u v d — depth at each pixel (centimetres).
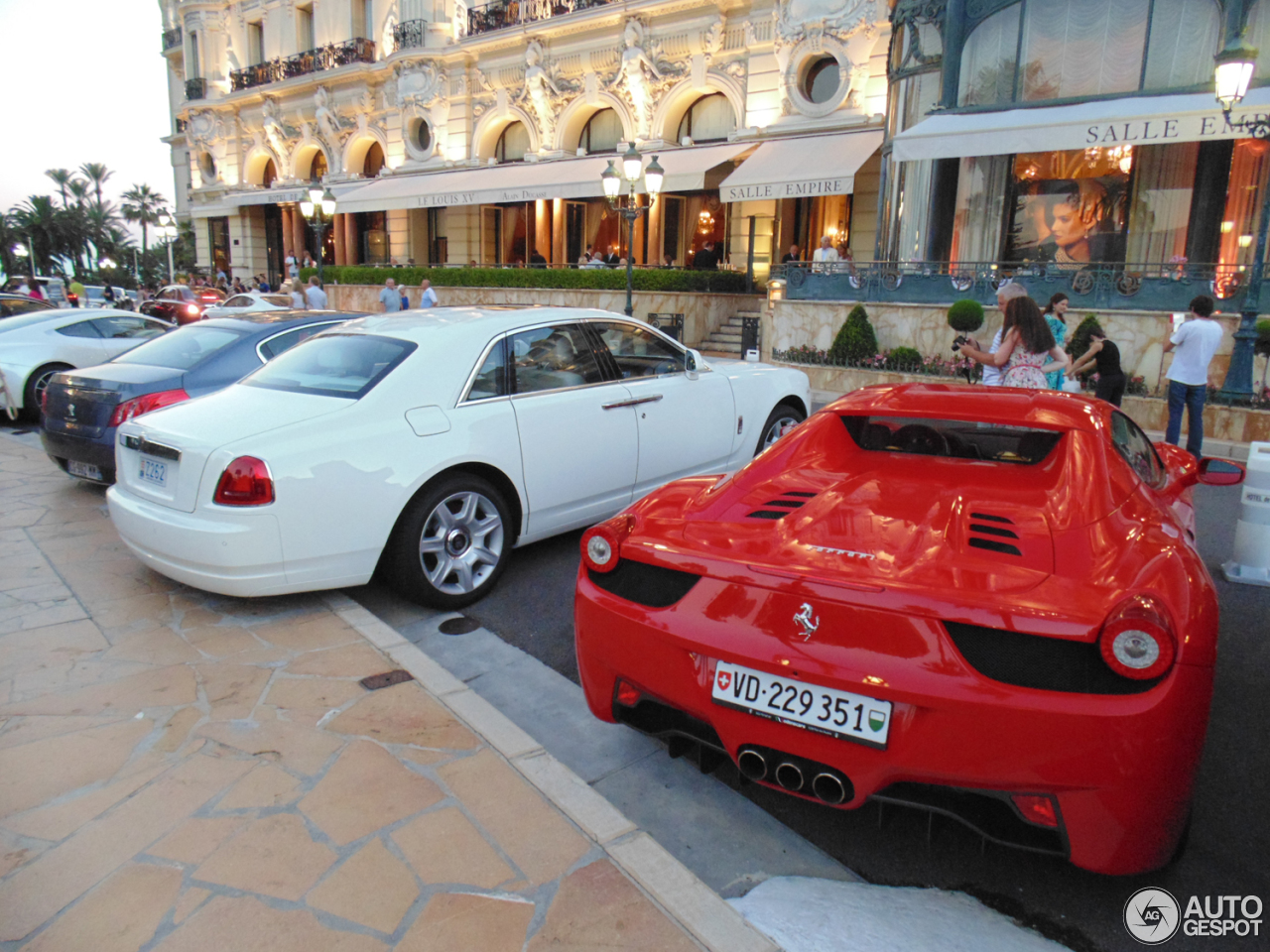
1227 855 232
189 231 3941
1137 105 1105
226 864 214
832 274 1282
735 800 257
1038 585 193
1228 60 828
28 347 902
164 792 245
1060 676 179
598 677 245
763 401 589
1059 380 695
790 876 223
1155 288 1002
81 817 233
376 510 377
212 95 3328
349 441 374
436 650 368
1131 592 189
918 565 204
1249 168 1195
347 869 213
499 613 410
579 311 489
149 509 382
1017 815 186
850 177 1515
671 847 234
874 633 192
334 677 321
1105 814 177
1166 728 176
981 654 184
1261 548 456
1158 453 387
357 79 2730
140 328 1003
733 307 1880
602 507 484
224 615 384
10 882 207
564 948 188
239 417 381
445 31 2502
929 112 1327
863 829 244
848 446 305
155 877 209
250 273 3338
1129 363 1013
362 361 419
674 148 2042
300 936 190
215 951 185
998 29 1239
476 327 439
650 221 2194
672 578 229
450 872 212
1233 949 198
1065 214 1328
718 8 1875
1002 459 290
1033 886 220
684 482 300
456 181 2336
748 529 237
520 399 438
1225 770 274
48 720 286
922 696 184
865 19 1658
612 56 2098
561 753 284
